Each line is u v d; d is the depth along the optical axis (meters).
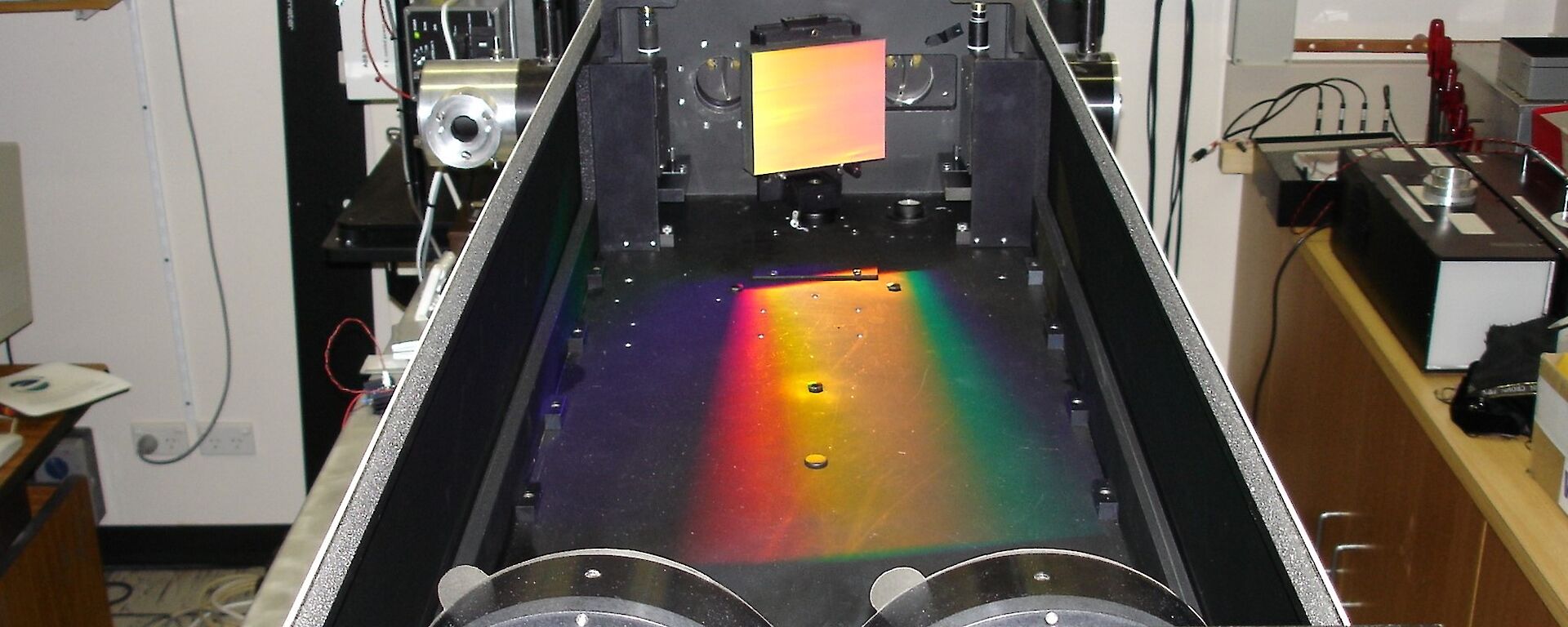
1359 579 2.12
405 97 2.10
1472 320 1.79
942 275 1.57
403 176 2.28
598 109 1.62
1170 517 0.98
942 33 1.78
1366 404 2.07
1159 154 2.75
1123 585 0.68
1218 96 2.69
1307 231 2.34
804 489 1.08
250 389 2.77
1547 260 1.74
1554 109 2.04
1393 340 1.94
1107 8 2.63
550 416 1.20
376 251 2.04
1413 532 1.87
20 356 2.71
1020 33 1.77
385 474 0.78
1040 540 1.02
